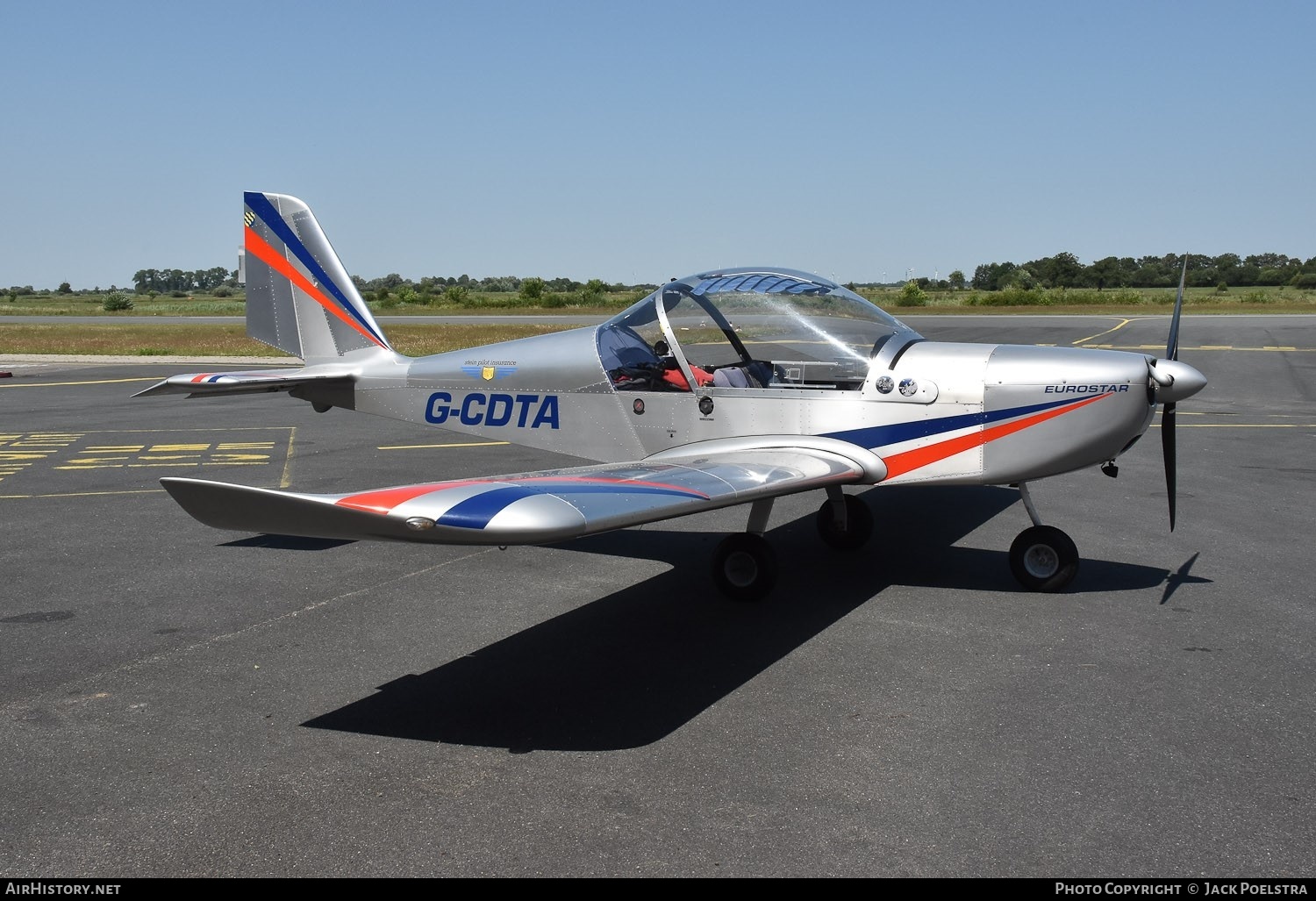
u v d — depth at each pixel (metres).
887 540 6.91
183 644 4.88
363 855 3.04
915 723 3.95
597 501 3.96
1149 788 3.41
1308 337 28.75
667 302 6.32
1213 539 6.86
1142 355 5.62
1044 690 4.28
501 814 3.28
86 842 3.12
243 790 3.44
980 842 3.08
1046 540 5.62
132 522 7.48
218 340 35.00
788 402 5.98
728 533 7.20
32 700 4.20
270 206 7.77
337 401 7.64
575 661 4.67
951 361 5.69
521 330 40.53
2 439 11.73
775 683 4.38
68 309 84.88
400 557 6.52
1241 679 4.38
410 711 4.11
